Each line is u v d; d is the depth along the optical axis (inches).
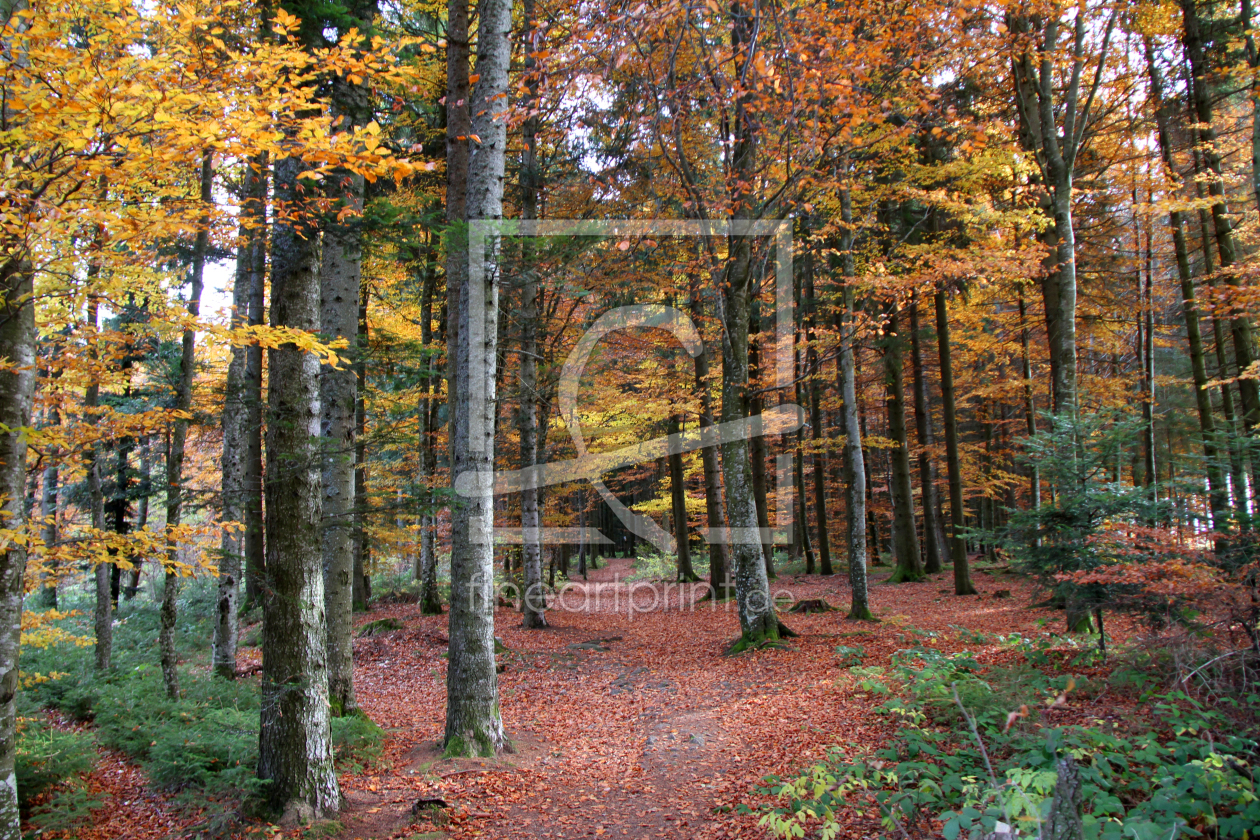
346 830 205.8
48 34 120.7
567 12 224.4
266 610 215.6
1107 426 272.2
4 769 144.1
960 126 333.7
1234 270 374.6
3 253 139.3
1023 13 367.2
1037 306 689.0
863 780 177.3
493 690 274.5
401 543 663.1
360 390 435.5
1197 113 454.6
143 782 237.3
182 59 141.9
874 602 586.2
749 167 394.3
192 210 154.0
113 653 445.4
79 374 237.0
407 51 397.7
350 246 270.8
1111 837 117.4
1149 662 222.2
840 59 252.8
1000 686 231.9
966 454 826.8
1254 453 242.2
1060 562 261.6
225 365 461.7
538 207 562.9
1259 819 119.7
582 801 226.5
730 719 301.1
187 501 269.1
